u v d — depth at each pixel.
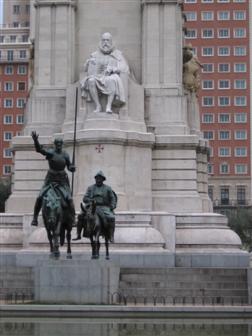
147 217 49.62
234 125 171.38
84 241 48.69
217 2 173.12
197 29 173.50
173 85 56.31
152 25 56.78
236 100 171.75
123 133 53.44
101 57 55.03
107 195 39.47
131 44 57.50
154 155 55.16
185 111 56.56
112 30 57.66
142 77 56.75
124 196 53.12
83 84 54.38
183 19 61.88
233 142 171.00
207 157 59.06
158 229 50.41
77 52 57.84
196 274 40.06
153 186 54.97
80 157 53.47
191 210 54.44
